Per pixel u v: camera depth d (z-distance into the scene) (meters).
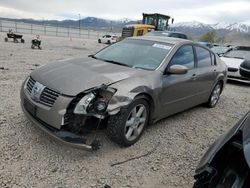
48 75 3.98
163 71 4.56
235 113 6.74
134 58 4.87
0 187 2.98
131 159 3.84
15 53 14.44
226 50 14.19
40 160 3.57
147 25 23.56
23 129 4.34
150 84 4.21
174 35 17.23
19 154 3.65
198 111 6.50
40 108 3.71
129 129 4.06
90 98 3.56
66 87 3.63
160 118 4.82
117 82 3.87
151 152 4.12
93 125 3.75
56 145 3.96
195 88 5.59
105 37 37.44
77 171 3.43
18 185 3.05
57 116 3.54
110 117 3.82
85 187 3.15
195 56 5.63
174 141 4.62
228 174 2.19
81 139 3.49
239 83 11.80
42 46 21.02
